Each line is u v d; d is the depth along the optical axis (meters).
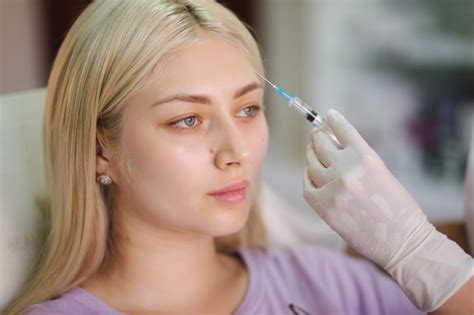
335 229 0.97
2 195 1.18
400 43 2.83
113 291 1.11
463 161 2.68
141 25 0.99
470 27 2.64
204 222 1.00
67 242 1.10
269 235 1.45
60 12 3.03
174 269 1.11
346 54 2.95
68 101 1.05
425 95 2.79
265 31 3.10
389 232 0.94
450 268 0.92
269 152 3.15
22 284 1.17
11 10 3.02
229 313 1.14
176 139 0.98
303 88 3.07
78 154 1.06
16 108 1.26
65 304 1.08
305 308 1.20
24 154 1.24
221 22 1.01
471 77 2.65
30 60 3.10
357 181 0.93
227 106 0.99
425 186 2.77
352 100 2.97
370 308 1.25
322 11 2.92
